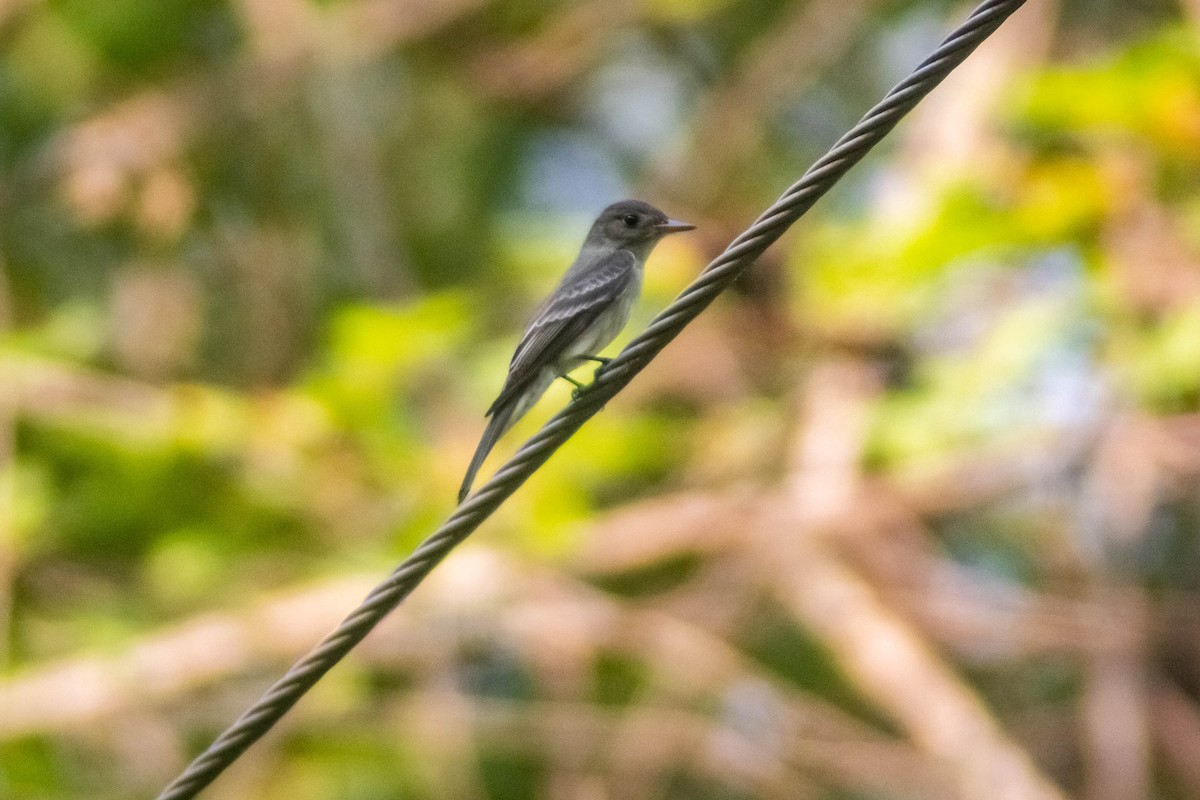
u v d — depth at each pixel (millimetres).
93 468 15422
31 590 15555
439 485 14141
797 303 15445
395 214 20391
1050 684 17344
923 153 15352
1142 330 14109
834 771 14586
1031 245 14023
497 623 14305
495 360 14844
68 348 16125
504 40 20828
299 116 19359
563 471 14195
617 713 15164
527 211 22078
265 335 18516
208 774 7309
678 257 15547
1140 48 13055
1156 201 14039
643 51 22891
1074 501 14812
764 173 20391
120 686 13938
